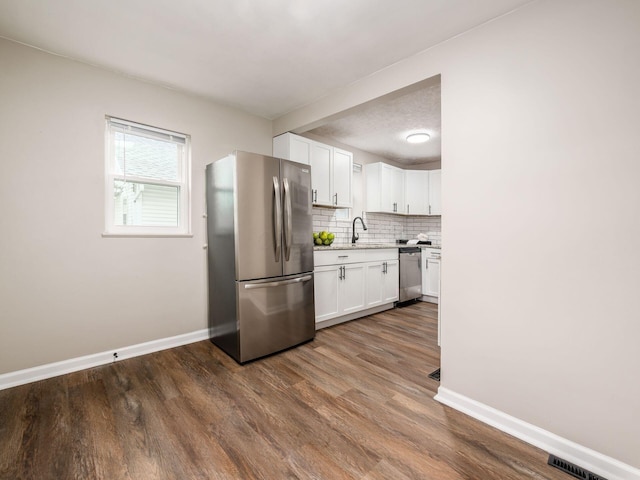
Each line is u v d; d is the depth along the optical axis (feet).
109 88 7.45
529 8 4.89
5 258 6.25
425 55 6.47
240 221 7.56
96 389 6.27
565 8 4.53
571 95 4.50
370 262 12.19
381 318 11.96
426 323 11.25
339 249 10.86
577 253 4.47
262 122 10.59
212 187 8.68
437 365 7.54
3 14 5.43
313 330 9.29
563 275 4.60
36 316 6.59
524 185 4.94
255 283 7.79
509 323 5.14
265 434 4.93
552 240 4.68
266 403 5.81
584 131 4.39
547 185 4.72
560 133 4.59
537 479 4.07
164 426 5.10
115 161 7.73
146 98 8.02
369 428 5.10
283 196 8.45
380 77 7.41
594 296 4.34
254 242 7.82
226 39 6.23
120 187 7.87
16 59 6.31
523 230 4.96
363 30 5.90
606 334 4.25
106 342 7.51
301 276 8.91
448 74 6.02
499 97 5.22
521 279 4.99
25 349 6.49
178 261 8.66
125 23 5.72
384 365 7.54
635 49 4.00
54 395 6.02
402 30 5.85
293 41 6.29
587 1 4.34
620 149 4.12
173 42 6.33
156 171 8.43
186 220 8.91
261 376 6.91
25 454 4.44
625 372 4.12
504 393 5.19
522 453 4.57
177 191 8.86
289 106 9.69
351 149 14.14
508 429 5.08
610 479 4.13
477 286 5.50
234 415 5.42
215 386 6.44
